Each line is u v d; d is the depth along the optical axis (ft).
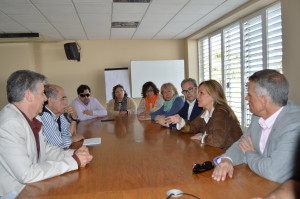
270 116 4.41
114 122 10.93
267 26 12.36
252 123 5.01
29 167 4.11
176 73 20.85
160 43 21.35
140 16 14.28
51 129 6.56
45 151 5.25
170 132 7.93
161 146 6.15
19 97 4.64
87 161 4.84
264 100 4.30
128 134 7.95
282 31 10.94
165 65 20.75
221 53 16.92
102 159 5.25
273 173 3.77
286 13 10.66
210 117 6.53
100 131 8.80
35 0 11.09
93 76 20.48
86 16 13.76
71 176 4.31
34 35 17.04
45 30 16.55
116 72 20.13
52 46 19.95
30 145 4.62
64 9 12.43
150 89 14.07
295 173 3.75
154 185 3.77
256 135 4.75
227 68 16.39
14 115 4.47
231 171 4.08
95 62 20.48
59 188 3.81
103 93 20.59
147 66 20.56
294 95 10.52
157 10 13.29
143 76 20.49
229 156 4.61
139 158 5.21
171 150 5.73
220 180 3.86
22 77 4.65
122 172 4.41
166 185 3.75
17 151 4.15
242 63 14.60
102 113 13.30
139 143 6.59
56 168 4.34
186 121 7.87
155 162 4.89
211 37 18.35
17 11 12.52
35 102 4.77
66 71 20.16
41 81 4.84
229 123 6.18
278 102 4.25
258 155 4.29
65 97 7.27
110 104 15.40
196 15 14.57
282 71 11.13
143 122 10.48
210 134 6.15
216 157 4.87
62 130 7.44
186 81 9.21
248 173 4.12
